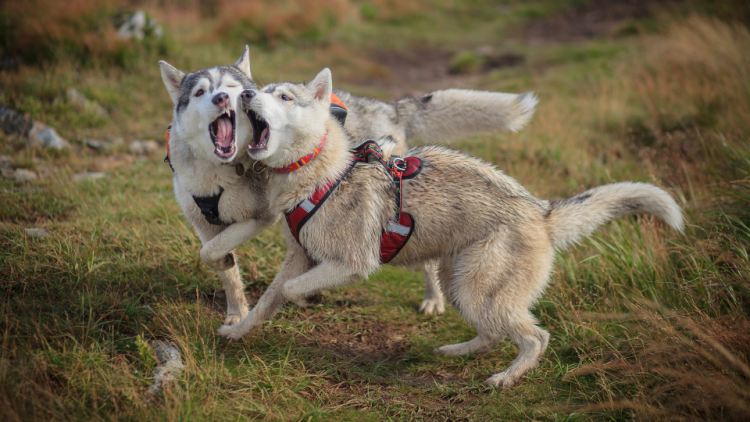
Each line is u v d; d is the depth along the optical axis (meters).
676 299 3.45
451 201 2.99
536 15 16.88
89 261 3.48
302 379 2.82
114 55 8.59
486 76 11.52
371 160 3.02
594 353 3.12
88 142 6.32
